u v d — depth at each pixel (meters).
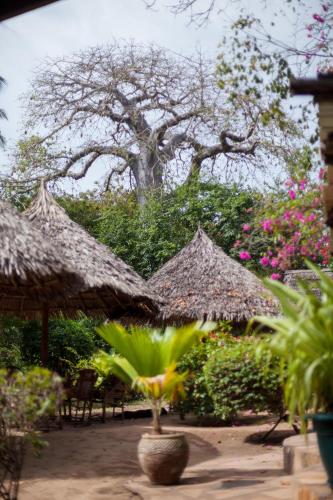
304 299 4.65
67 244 12.18
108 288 11.78
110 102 28.69
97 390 13.02
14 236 8.82
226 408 9.55
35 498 6.58
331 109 4.30
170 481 7.04
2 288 10.39
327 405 4.71
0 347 15.97
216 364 9.59
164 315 13.98
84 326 19.22
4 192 28.52
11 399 5.39
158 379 7.18
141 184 27.88
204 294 14.05
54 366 16.45
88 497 6.68
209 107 26.61
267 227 10.92
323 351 4.50
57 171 29.02
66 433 10.73
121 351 7.47
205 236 15.49
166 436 7.10
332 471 4.65
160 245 23.89
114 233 24.34
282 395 9.39
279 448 9.46
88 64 28.81
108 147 28.95
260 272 20.59
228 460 8.70
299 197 10.85
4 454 5.64
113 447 9.52
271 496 5.94
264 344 4.93
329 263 11.33
